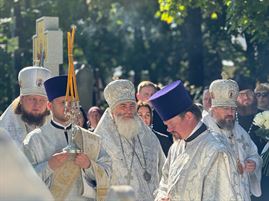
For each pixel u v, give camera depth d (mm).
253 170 15664
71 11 35219
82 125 17094
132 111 14711
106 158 13555
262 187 17297
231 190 12008
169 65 46250
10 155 6887
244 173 15594
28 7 33188
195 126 12375
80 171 13109
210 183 12102
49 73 15375
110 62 47281
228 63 37781
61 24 35062
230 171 12055
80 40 38469
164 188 13008
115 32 47344
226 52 36875
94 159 13406
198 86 35906
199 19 36562
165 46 46500
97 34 45938
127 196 7684
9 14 32406
